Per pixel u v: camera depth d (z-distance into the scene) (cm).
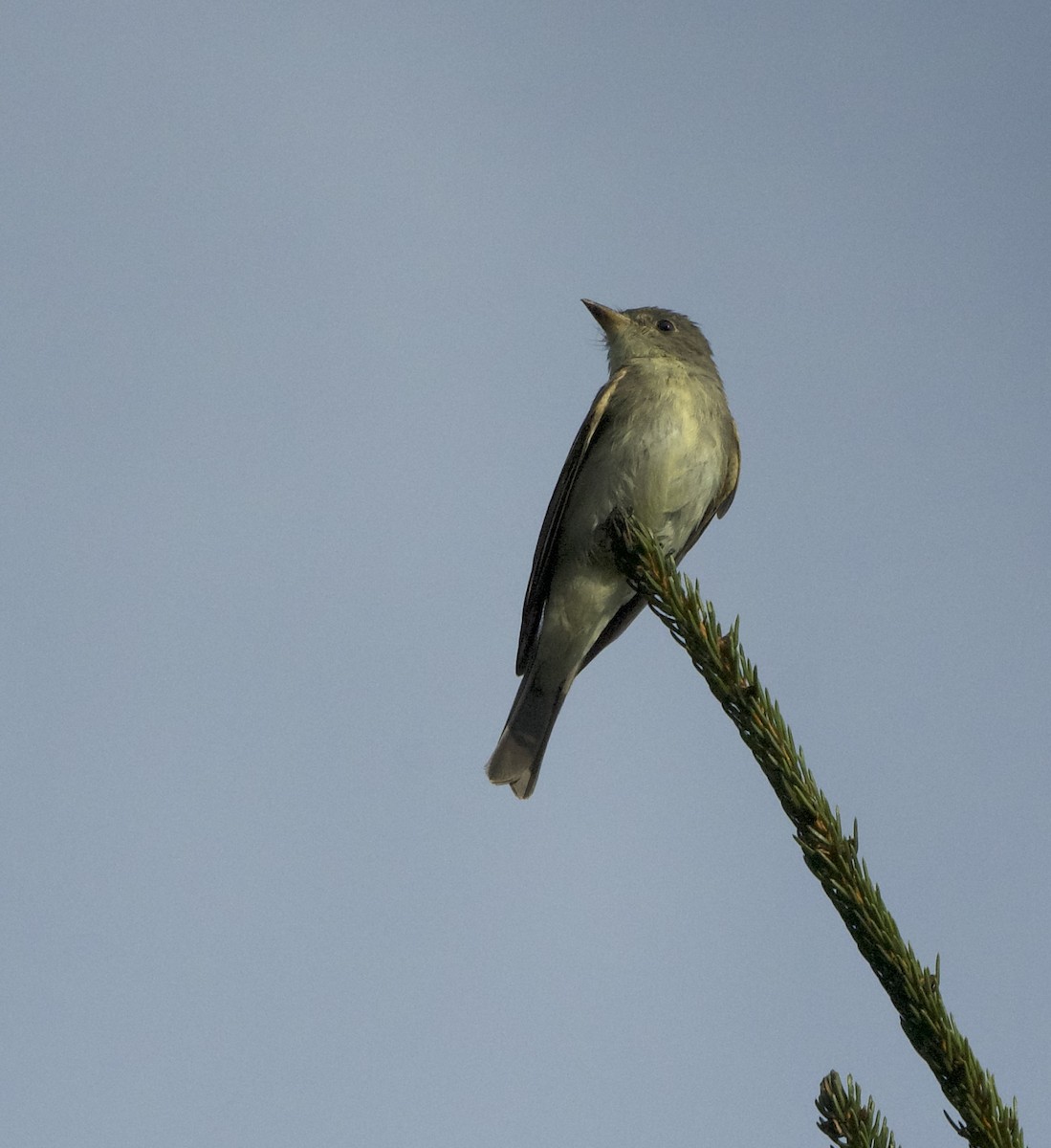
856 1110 495
